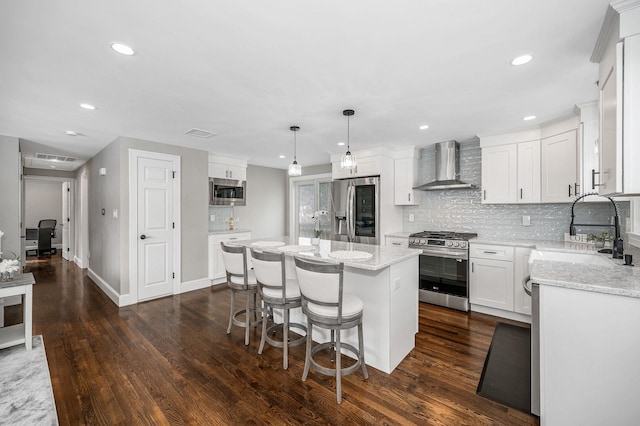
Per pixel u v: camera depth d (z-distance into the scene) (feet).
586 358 4.92
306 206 21.53
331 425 5.70
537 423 5.74
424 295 12.94
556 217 11.64
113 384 7.00
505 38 5.47
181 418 5.89
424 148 14.97
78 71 6.66
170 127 11.13
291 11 4.67
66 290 14.87
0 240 11.75
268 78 7.07
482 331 10.00
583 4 4.58
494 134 11.98
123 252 12.50
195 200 14.97
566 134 9.87
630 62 4.55
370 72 6.80
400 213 15.74
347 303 7.06
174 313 11.69
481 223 13.46
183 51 5.87
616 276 5.35
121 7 4.55
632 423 4.66
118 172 12.55
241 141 13.37
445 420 5.83
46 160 17.84
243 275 9.12
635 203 8.07
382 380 7.18
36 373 6.66
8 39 5.38
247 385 6.98
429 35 5.36
